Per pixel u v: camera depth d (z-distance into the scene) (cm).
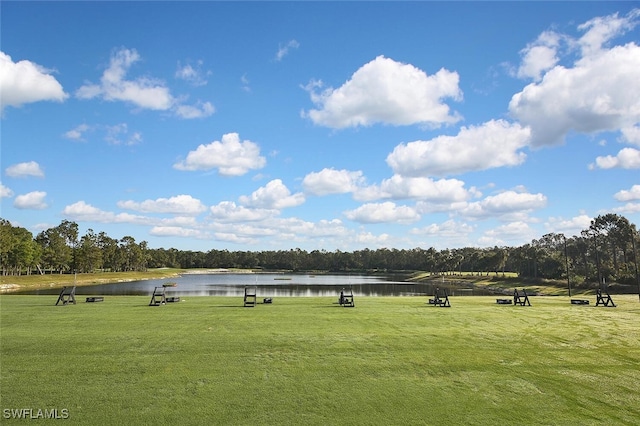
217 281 11725
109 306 2839
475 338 1806
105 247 13712
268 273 19425
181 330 1912
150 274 14762
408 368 1371
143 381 1222
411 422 979
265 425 955
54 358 1435
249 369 1343
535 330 2014
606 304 3247
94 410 1023
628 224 7906
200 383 1212
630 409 1062
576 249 9650
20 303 2988
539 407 1070
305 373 1310
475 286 10319
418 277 15050
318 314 2503
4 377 1241
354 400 1104
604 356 1529
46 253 11088
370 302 3334
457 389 1190
